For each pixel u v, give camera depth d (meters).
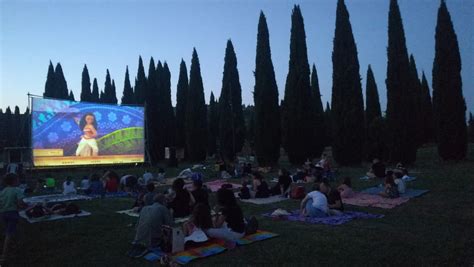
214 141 53.38
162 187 20.94
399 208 12.35
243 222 8.62
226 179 24.48
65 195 17.64
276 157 32.50
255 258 7.20
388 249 7.57
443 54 26.98
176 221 10.67
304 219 10.86
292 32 33.38
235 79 44.56
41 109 27.50
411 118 27.33
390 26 28.44
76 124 29.47
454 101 26.58
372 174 20.81
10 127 72.19
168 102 46.03
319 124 44.50
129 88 57.53
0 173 26.22
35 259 7.69
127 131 33.09
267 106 32.31
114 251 8.07
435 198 14.02
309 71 33.38
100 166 31.67
